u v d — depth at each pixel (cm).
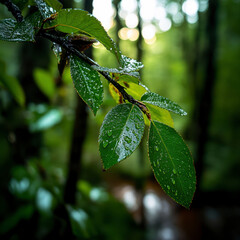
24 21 21
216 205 316
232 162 371
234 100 419
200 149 280
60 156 185
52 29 23
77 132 64
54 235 63
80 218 57
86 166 317
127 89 25
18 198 74
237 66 413
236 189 326
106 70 21
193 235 241
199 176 287
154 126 21
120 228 94
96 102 22
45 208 65
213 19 251
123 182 370
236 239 237
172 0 344
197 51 327
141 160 261
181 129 317
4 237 62
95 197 79
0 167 77
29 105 90
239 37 429
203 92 272
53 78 86
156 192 353
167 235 233
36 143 91
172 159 20
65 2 58
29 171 74
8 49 125
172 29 440
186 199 20
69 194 67
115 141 19
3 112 77
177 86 420
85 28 22
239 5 398
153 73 390
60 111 81
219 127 421
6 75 54
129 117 20
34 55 93
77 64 23
